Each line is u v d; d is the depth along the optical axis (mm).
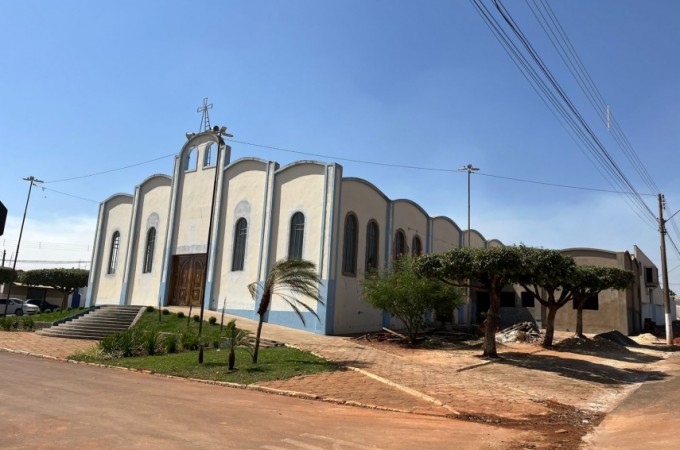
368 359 16125
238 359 15352
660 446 7273
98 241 34000
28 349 18750
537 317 34281
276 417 8344
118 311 25531
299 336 20828
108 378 12391
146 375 13539
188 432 6836
